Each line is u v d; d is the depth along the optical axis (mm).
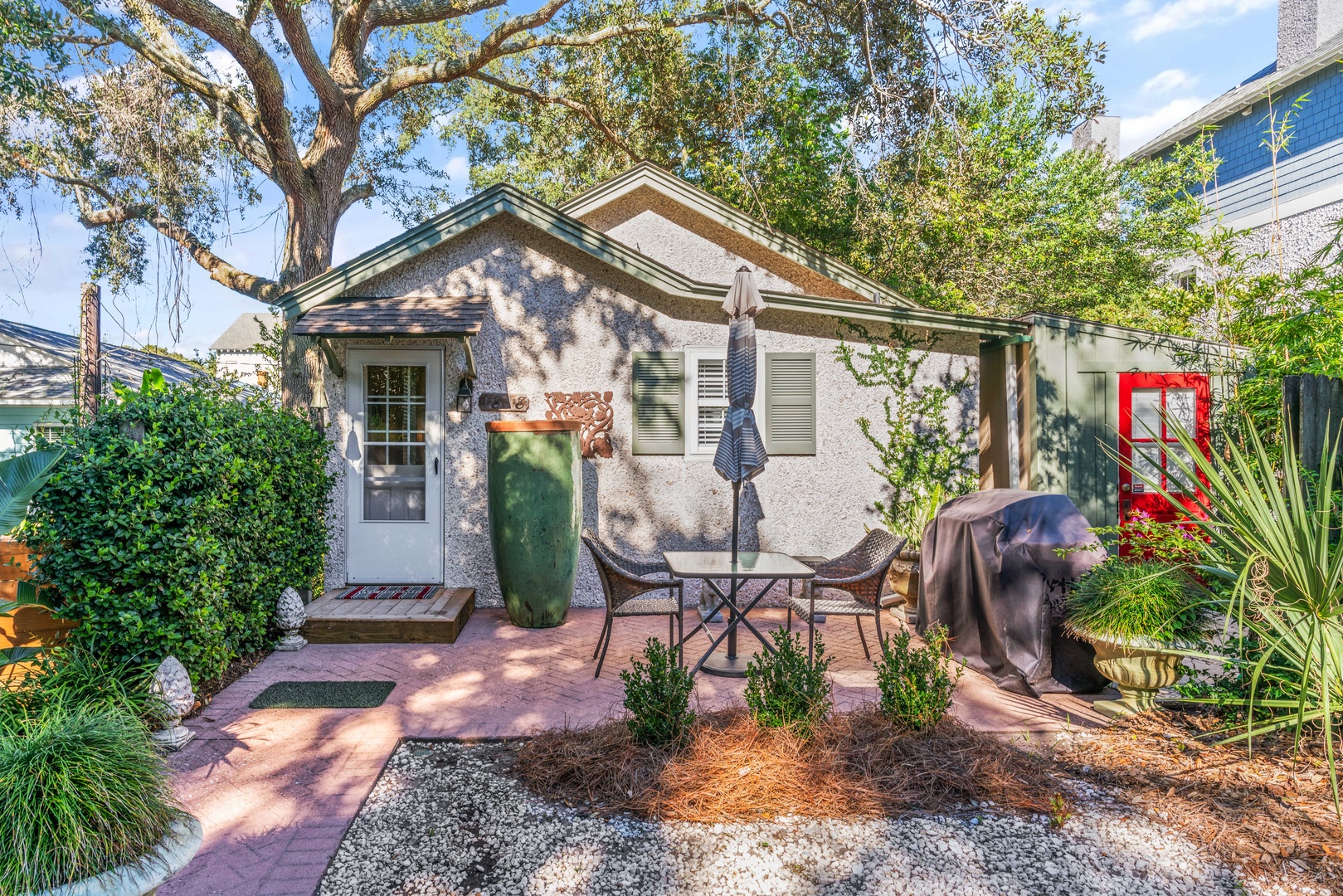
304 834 3117
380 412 7180
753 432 5367
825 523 7574
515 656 5668
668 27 12953
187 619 4359
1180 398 8102
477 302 7027
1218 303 8000
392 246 6910
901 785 3445
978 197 12539
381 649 5859
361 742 4066
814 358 7582
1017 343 8133
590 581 7375
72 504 4066
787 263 10039
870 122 10164
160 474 4254
